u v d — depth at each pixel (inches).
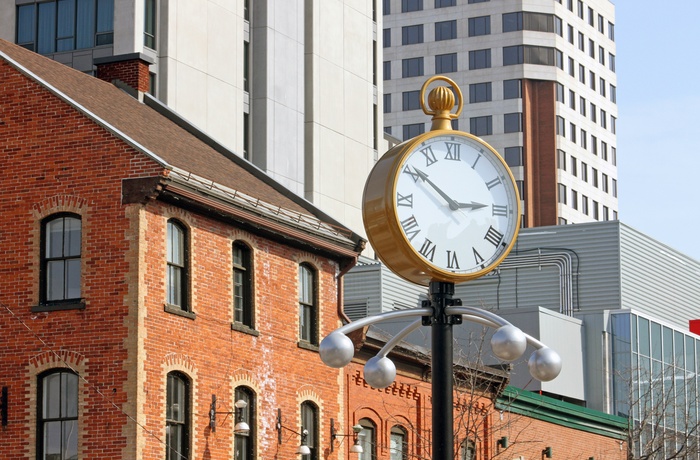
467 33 5969.5
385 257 569.0
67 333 1466.5
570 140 6028.5
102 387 1443.2
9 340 1488.7
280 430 1663.4
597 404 2785.4
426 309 559.5
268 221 1656.0
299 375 1713.8
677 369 2824.8
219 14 3186.5
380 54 3885.3
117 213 1466.5
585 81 6210.6
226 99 3184.1
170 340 1489.9
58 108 1510.8
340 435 1769.2
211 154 1830.7
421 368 1985.7
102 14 2842.0
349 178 3646.7
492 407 2030.0
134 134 1626.5
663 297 3351.4
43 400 1475.1
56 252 1494.8
